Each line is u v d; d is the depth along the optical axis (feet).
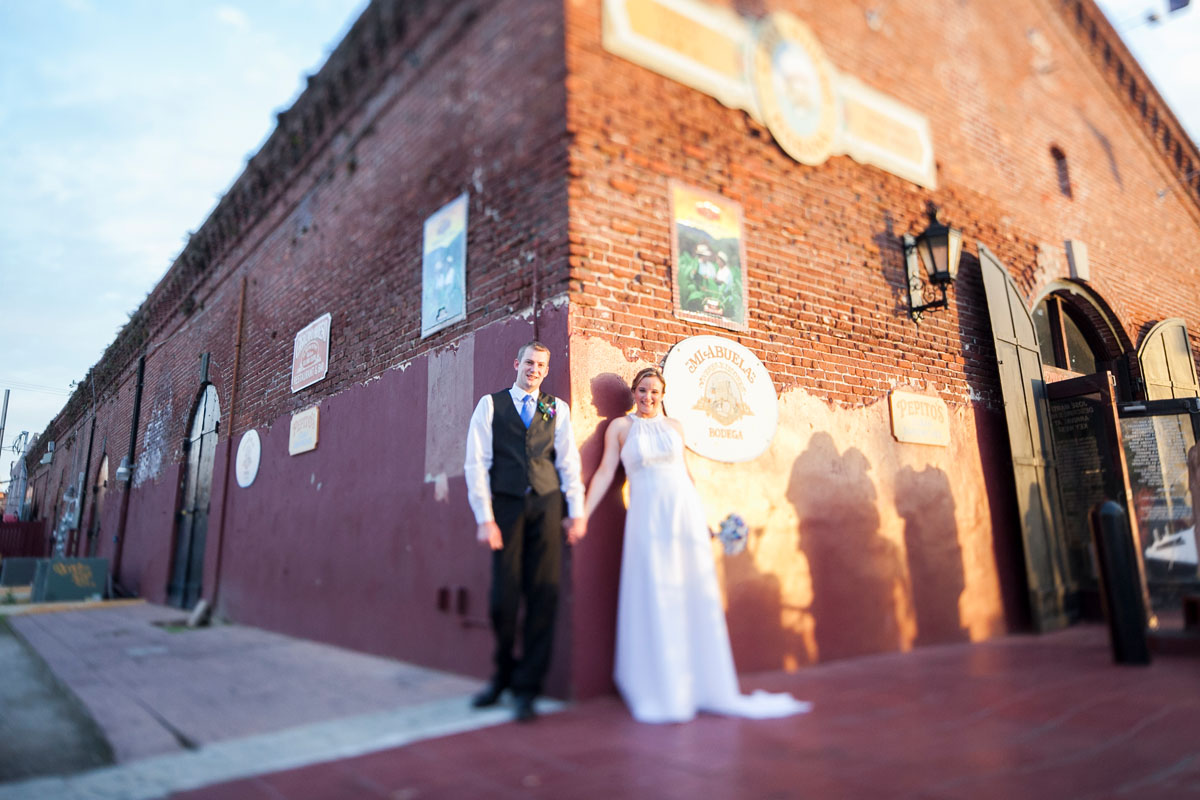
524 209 13.48
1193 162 32.81
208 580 25.95
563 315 12.03
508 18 14.83
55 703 11.49
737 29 16.44
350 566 17.31
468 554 13.23
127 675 13.61
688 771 7.49
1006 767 7.50
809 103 17.65
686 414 13.06
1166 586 18.93
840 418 15.75
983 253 20.38
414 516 15.10
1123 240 27.81
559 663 10.93
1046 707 9.92
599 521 11.51
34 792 7.16
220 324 29.89
